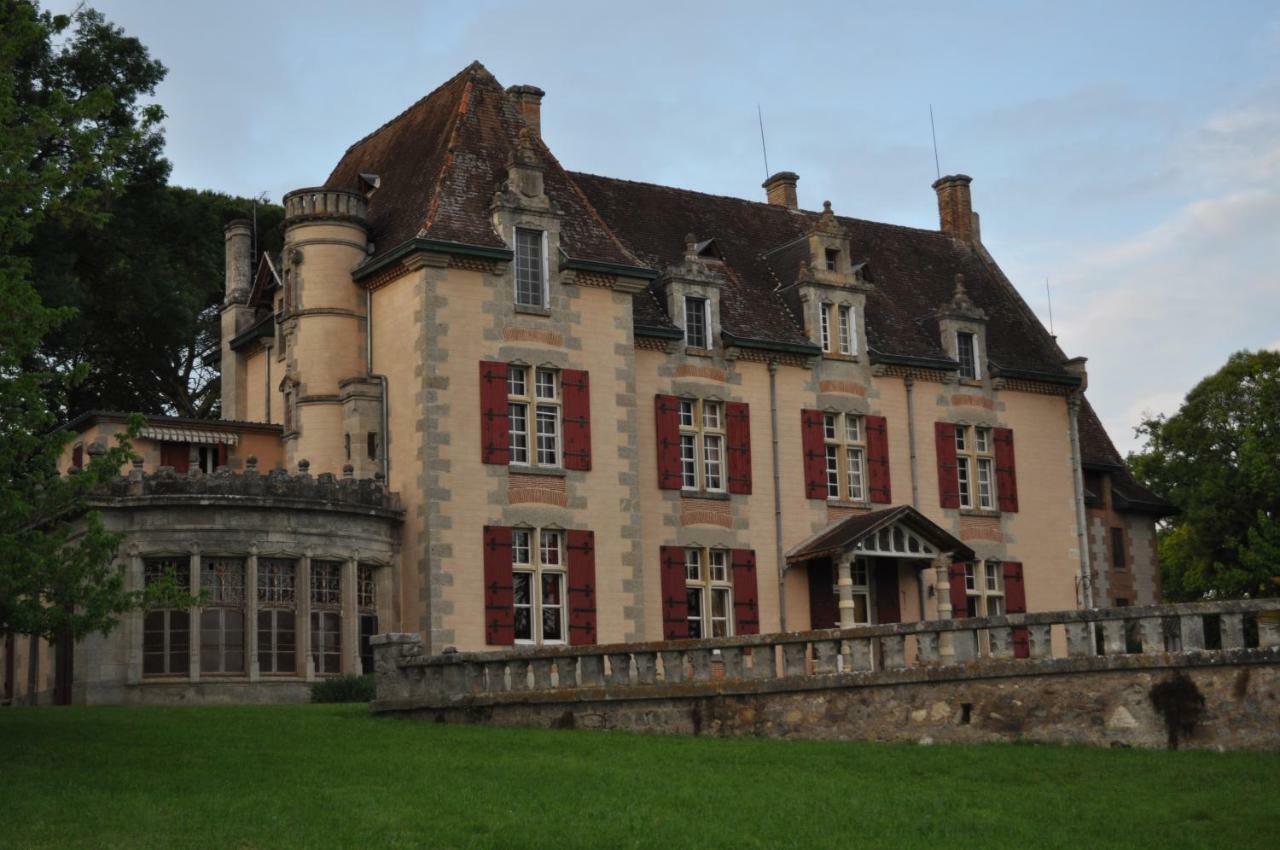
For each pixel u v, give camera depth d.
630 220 47.41
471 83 44.78
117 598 24.14
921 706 25.34
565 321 41.47
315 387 41.31
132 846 17.52
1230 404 63.94
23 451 23.48
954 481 48.88
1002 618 25.17
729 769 22.78
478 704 29.34
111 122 51.78
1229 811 19.61
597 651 28.50
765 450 45.28
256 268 54.44
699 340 45.03
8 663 41.34
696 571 43.75
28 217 25.55
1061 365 52.75
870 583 46.06
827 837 18.41
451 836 18.14
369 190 44.84
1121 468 56.09
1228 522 58.25
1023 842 18.39
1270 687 22.98
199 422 42.75
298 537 37.00
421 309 39.44
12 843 17.64
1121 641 24.28
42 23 27.06
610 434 41.72
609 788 21.19
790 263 48.28
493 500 39.47
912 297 51.81
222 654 36.03
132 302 56.47
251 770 22.56
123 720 28.73
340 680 36.25
